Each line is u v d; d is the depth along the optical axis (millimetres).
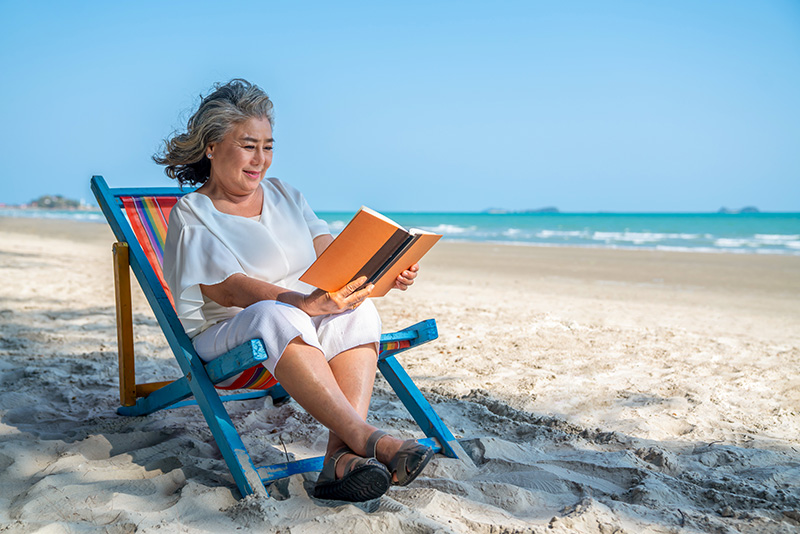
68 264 11023
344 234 1762
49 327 5016
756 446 2648
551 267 13156
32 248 15070
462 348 4660
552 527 1788
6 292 6809
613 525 1815
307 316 1975
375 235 1799
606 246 23406
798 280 10734
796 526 1874
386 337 2295
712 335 5453
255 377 2127
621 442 2646
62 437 2580
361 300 1998
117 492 1979
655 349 4707
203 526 1755
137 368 3881
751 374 3965
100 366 3826
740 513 1953
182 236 2162
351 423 1836
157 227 2734
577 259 15648
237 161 2209
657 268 13031
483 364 4172
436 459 2305
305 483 2033
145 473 2205
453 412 3104
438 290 8547
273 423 2953
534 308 6828
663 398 3369
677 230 41906
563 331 5375
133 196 2766
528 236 34750
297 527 1725
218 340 2043
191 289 2121
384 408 3156
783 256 16891
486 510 1935
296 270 2363
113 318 5578
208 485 2055
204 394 2055
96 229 30375
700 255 17344
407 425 2871
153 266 2619
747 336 5484
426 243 1977
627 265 13797
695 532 1819
